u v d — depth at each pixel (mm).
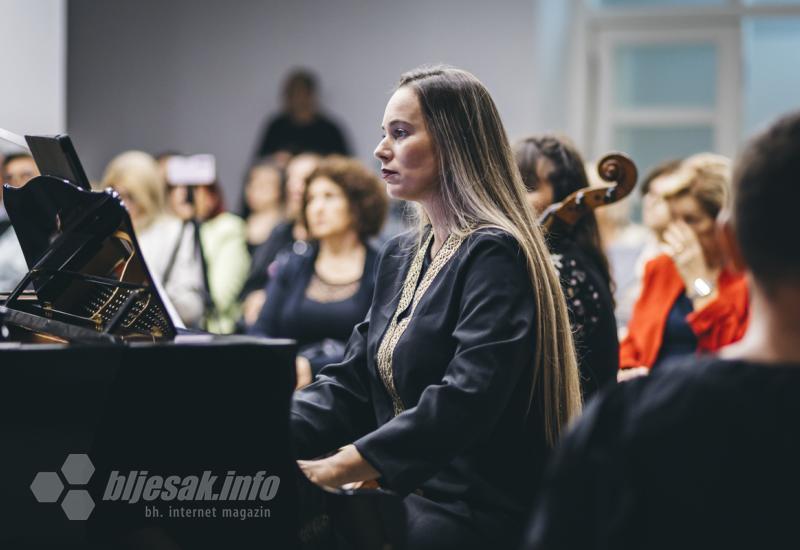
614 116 12641
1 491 2910
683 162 5688
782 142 1964
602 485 1961
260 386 3031
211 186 8312
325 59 12055
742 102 12344
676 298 5363
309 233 6527
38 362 2893
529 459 3498
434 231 3648
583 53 12617
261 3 12156
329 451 3699
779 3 12258
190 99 12336
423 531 3396
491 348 3275
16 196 3656
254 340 3135
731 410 1900
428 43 11781
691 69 12477
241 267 8273
